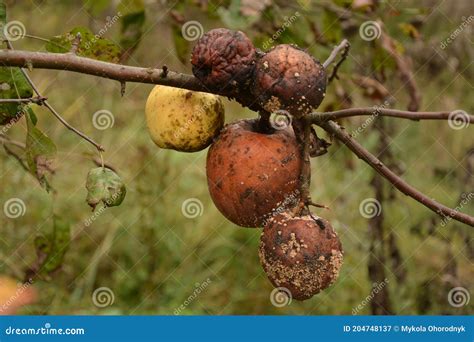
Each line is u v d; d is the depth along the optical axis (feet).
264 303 12.97
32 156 7.98
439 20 14.30
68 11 15.49
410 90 11.34
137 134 14.85
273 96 6.13
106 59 8.13
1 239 12.22
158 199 13.65
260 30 10.84
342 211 14.01
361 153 6.75
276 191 6.48
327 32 11.23
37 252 9.53
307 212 6.45
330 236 6.32
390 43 11.09
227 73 6.24
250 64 6.26
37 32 15.62
